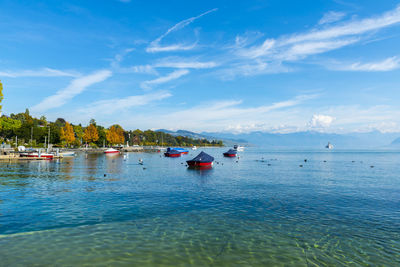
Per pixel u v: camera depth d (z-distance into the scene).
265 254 13.30
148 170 54.53
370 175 48.03
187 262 12.40
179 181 38.28
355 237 15.59
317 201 24.98
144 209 21.56
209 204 23.50
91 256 12.88
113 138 176.50
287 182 38.03
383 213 20.70
